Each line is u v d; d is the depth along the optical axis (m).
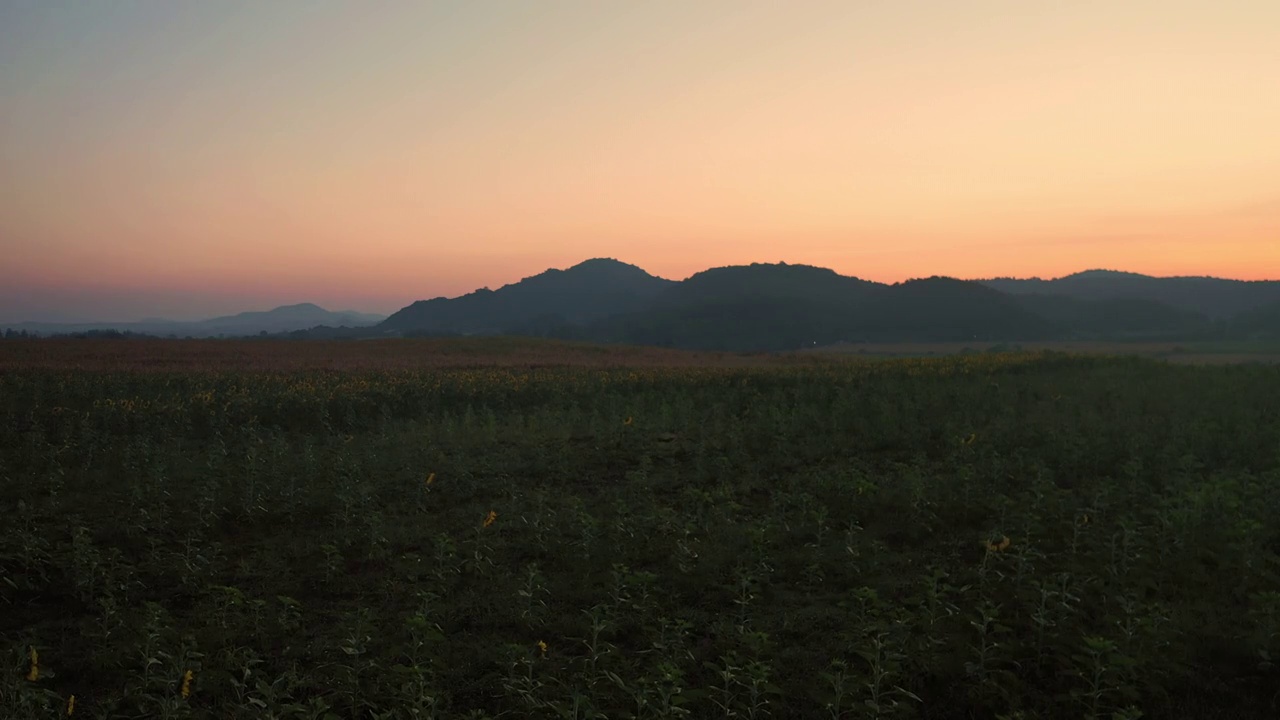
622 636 9.36
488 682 8.16
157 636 7.91
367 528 13.62
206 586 10.88
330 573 11.20
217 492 15.45
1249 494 13.12
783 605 10.24
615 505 14.67
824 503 14.80
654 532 13.32
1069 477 16.11
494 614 9.95
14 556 11.16
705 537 13.12
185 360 53.34
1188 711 7.36
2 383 32.94
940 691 7.87
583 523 13.04
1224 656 8.38
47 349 59.47
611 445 21.61
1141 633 8.41
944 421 23.17
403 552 12.73
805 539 13.02
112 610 9.14
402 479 17.42
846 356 87.25
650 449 20.98
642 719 7.02
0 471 16.91
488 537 13.24
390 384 35.12
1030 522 12.14
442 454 19.50
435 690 7.62
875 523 13.55
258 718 6.72
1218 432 19.19
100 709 7.40
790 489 16.36
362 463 18.80
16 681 7.11
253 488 15.55
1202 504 12.35
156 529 13.41
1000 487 15.30
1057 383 32.97
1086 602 9.41
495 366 51.88
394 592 10.71
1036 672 8.03
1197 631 8.86
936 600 9.26
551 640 9.29
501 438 23.03
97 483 16.61
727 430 23.42
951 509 14.05
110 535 13.06
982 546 12.06
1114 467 16.75
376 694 7.58
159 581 11.12
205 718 7.23
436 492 16.55
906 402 25.36
